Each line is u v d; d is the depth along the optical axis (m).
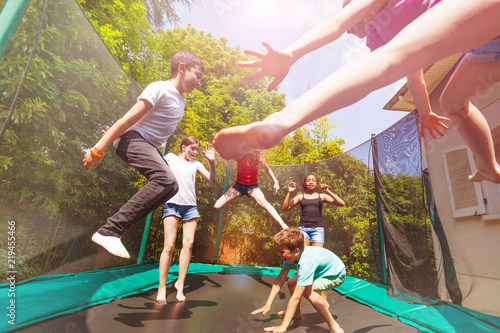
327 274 1.77
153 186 1.17
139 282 2.14
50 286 1.21
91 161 1.12
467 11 0.30
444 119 0.86
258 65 0.48
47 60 1.13
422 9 0.50
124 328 1.24
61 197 1.28
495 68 0.49
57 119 1.21
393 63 0.30
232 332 1.36
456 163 1.11
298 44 0.48
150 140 1.33
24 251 1.08
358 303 2.25
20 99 1.03
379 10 0.57
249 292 2.40
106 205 1.70
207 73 6.04
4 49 0.83
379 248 2.77
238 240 4.03
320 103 0.29
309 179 2.90
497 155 0.63
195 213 2.20
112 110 1.71
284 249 1.65
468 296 1.22
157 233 2.86
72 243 1.38
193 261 3.61
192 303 1.89
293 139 5.31
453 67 1.10
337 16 0.50
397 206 2.38
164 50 5.71
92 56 1.46
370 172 3.02
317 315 1.84
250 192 2.92
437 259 1.63
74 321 1.21
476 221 1.06
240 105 5.81
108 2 3.24
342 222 3.39
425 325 1.50
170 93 1.34
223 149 0.33
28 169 1.09
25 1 0.89
